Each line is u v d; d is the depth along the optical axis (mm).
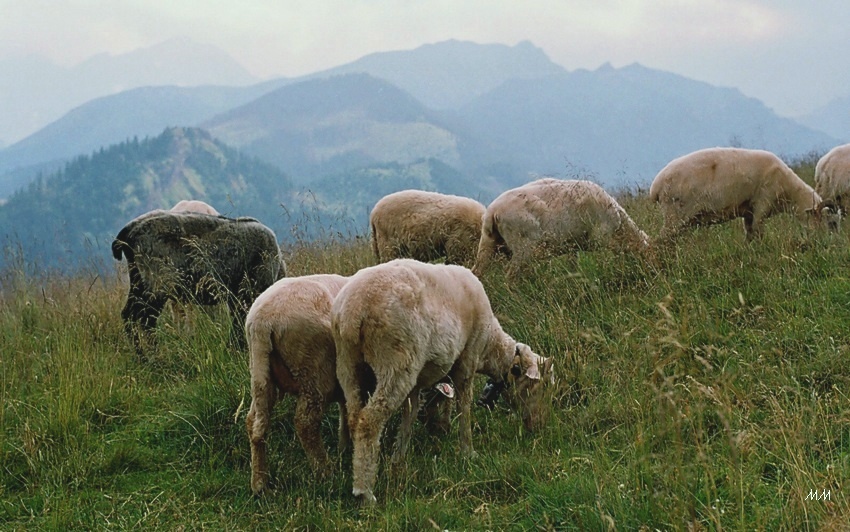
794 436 4402
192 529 4773
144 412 6371
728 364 5926
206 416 6004
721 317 6762
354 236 10586
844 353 5836
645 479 4473
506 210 8273
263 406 5074
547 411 5855
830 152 10375
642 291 7691
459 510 4695
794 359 5996
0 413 6020
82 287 9297
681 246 8391
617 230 8438
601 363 6426
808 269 7492
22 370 7000
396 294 4910
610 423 5672
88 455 5629
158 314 7391
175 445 5875
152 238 7246
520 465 5078
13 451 5613
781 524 3885
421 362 5023
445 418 6008
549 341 6941
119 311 8227
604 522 4086
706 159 8945
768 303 6879
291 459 5504
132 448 5730
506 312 7664
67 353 6906
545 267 8336
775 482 4488
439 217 9016
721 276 7551
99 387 6402
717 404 5152
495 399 6246
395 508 4668
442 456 5535
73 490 5273
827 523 3711
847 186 9984
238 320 7234
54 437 5816
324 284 5473
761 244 8266
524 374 5945
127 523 4859
